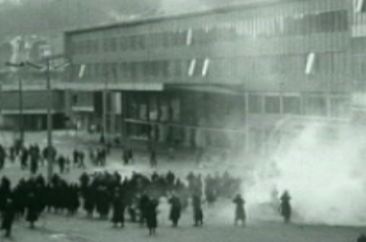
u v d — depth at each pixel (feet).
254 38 233.76
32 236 87.66
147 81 308.60
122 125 317.83
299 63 212.84
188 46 274.77
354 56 186.19
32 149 212.23
